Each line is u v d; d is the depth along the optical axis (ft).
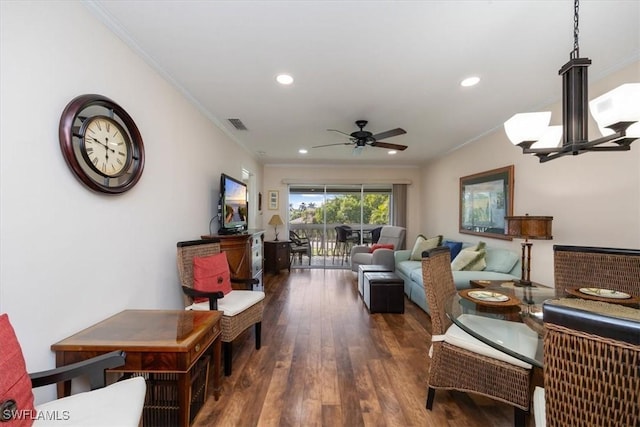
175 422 5.05
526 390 4.86
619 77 6.99
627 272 6.00
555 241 9.08
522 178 10.55
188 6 4.93
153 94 6.97
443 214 17.43
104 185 5.25
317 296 13.88
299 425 5.32
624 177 7.02
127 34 5.72
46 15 4.17
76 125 4.68
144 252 6.64
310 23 5.39
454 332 5.73
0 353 2.98
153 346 4.36
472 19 5.24
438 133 12.91
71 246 4.65
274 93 8.54
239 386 6.51
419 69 7.11
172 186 7.90
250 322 7.77
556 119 9.05
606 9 4.96
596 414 2.23
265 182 21.44
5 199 3.68
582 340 2.27
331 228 21.99
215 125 11.11
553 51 6.30
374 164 21.09
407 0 4.78
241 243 10.36
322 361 7.64
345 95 8.70
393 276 12.13
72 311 4.67
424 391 6.38
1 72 3.62
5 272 3.68
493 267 11.16
